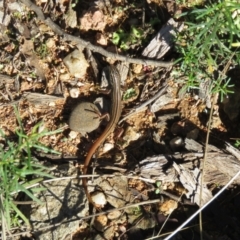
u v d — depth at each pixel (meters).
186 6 5.09
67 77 5.10
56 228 4.54
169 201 4.71
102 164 4.82
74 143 4.93
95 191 4.71
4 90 5.06
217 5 4.28
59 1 5.24
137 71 5.08
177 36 4.93
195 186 4.66
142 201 4.72
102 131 4.98
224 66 4.91
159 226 4.66
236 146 4.79
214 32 4.35
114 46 5.14
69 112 5.02
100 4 5.20
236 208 4.71
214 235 4.63
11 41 5.17
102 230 4.65
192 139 4.79
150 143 4.91
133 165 4.80
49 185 4.65
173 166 4.68
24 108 5.02
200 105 4.98
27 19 5.19
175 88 5.02
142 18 5.17
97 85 5.09
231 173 4.66
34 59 5.12
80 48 5.11
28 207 4.60
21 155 4.55
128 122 4.99
